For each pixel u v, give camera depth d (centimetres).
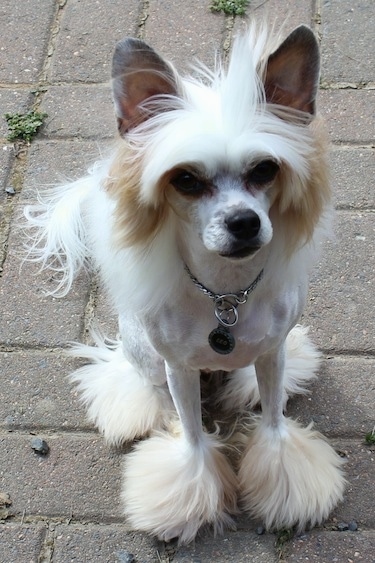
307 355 159
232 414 158
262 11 197
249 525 149
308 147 126
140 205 127
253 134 123
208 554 147
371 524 148
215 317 137
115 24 198
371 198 174
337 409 157
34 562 147
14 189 179
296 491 149
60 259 169
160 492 149
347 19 196
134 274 135
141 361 153
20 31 198
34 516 150
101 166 141
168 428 157
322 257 168
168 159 123
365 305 164
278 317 139
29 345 164
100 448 156
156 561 147
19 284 170
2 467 154
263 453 151
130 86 125
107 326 166
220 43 193
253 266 133
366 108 184
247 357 141
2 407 159
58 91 190
